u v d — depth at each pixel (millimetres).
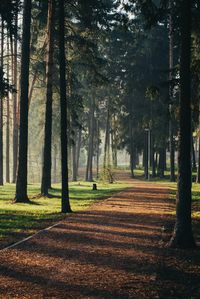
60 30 19969
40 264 9805
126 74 52375
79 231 14336
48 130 27141
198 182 38500
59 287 8078
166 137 49969
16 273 9016
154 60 50812
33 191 33000
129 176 62531
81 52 29766
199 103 23734
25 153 24125
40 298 7430
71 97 32156
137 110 54281
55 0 26531
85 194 30531
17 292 7746
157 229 14859
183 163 12555
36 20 31656
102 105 67125
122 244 12234
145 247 11930
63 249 11445
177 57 45344
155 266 9859
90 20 28078
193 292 8133
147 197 27516
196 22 18609
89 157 56750
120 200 25562
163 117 49438
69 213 19328
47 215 18734
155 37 50125
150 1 15711
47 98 27203
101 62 30453
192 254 11273
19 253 10922
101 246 11898
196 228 15438
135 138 56969
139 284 8422
